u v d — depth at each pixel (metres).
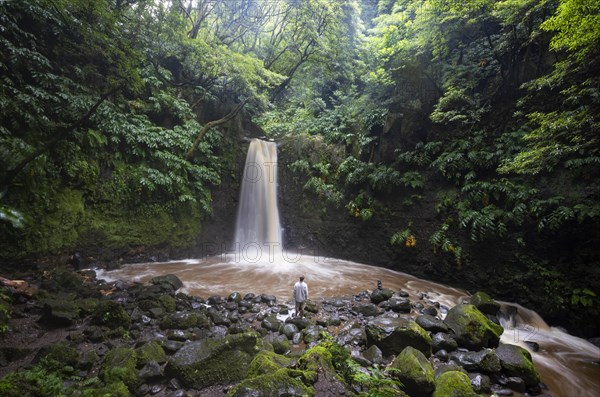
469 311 7.36
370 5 26.17
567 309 8.59
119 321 6.55
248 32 20.50
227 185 16.42
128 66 11.09
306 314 8.20
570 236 8.85
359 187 15.10
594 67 8.69
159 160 13.40
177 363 4.97
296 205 17.00
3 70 9.08
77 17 10.95
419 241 12.58
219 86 16.86
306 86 22.27
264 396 4.21
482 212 10.65
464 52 13.82
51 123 9.82
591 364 6.99
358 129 16.23
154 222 13.01
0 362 4.97
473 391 5.10
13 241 9.01
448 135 12.75
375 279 11.97
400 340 6.23
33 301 7.28
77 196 10.73
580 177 8.98
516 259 9.88
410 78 13.97
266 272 12.54
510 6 10.28
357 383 4.97
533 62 11.30
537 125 10.61
